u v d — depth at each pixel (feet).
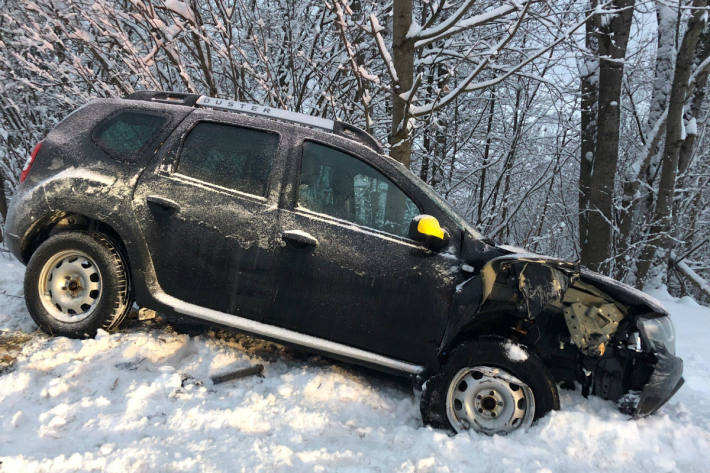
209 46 21.38
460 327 10.50
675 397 14.05
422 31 19.99
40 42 20.02
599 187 29.43
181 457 8.13
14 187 30.66
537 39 28.53
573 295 11.40
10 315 13.16
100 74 26.55
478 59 26.09
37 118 28.91
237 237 11.49
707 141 45.44
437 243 11.18
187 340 12.64
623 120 44.27
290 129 12.20
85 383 10.24
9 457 7.39
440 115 34.47
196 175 11.96
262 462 8.28
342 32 18.28
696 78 30.35
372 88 25.16
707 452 10.26
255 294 11.53
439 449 9.37
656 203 32.42
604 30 27.68
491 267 10.43
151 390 10.18
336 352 11.37
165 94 13.16
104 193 11.74
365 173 11.88
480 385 10.37
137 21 21.52
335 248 11.31
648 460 9.69
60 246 11.82
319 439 9.52
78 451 7.97
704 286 37.88
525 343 11.11
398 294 11.19
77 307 11.98
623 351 10.82
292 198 11.64
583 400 11.30
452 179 41.32
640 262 33.09
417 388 11.31
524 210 52.16
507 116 40.22
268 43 24.32
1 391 9.45
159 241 11.66
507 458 9.31
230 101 12.85
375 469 8.56
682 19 29.12
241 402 10.36
